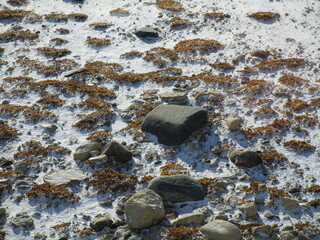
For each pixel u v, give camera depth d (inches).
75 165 833.5
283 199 714.8
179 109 944.9
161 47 1381.6
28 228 666.8
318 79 1147.9
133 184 768.9
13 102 1067.9
